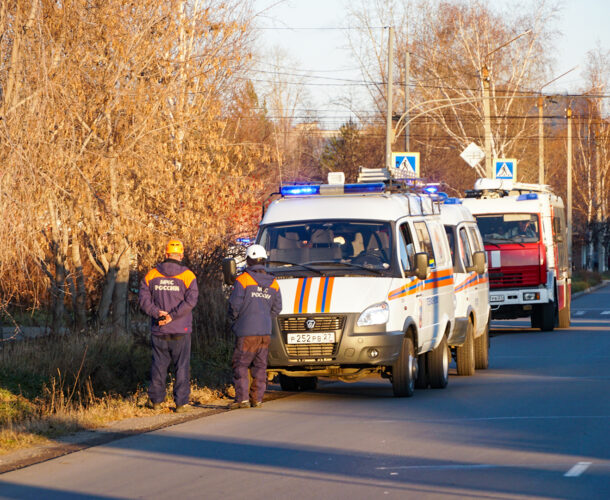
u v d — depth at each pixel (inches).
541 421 990.4
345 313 1147.9
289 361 1157.7
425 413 1068.5
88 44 1280.8
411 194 1355.8
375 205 1258.6
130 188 1334.9
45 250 1368.1
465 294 1475.1
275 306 1152.2
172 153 1376.7
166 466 800.9
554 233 2364.7
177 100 1393.9
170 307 1109.1
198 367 1392.7
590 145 6855.3
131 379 1264.8
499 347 1991.9
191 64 1407.5
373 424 997.2
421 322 1253.1
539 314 2399.1
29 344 1262.3
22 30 1114.1
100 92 1294.3
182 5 1407.5
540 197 2354.8
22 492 721.6
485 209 2370.8
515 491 685.9
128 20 1325.0
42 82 1093.8
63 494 712.4
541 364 1626.5
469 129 5191.9
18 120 1058.7
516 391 1248.2
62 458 845.2
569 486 698.8
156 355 1114.7
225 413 1101.1
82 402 1142.3
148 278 1116.5
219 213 1448.1
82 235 1403.8
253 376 1153.4
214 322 1483.8
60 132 1177.4
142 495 703.7
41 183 1077.1
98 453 864.3
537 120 5152.6
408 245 1249.4
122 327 1413.6
